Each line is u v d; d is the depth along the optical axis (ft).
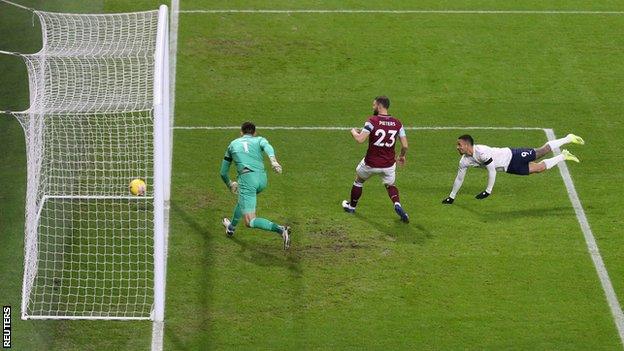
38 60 172.14
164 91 158.51
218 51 212.43
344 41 217.77
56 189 160.86
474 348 133.08
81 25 190.60
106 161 168.35
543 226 159.12
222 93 197.88
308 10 230.07
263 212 161.58
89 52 178.50
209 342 133.08
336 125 188.55
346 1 234.58
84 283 144.05
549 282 146.20
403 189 168.86
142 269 147.33
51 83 167.12
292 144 181.88
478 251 152.66
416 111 193.57
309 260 150.00
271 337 134.21
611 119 192.65
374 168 155.74
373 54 213.25
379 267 148.56
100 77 169.89
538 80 205.57
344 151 180.55
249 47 214.48
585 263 150.51
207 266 148.15
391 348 132.77
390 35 220.64
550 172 174.50
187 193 166.61
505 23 226.99
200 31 219.61
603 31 224.94
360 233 156.56
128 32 190.19
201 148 179.73
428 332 135.85
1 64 201.16
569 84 204.54
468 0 236.63
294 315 138.62
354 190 159.53
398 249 152.76
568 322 138.31
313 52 213.25
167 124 160.56
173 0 231.50
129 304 140.46
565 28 225.76
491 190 162.81
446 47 216.74
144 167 167.84
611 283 146.30
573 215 162.20
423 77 205.46
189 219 159.43
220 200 165.17
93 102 162.71
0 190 164.55
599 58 214.48
